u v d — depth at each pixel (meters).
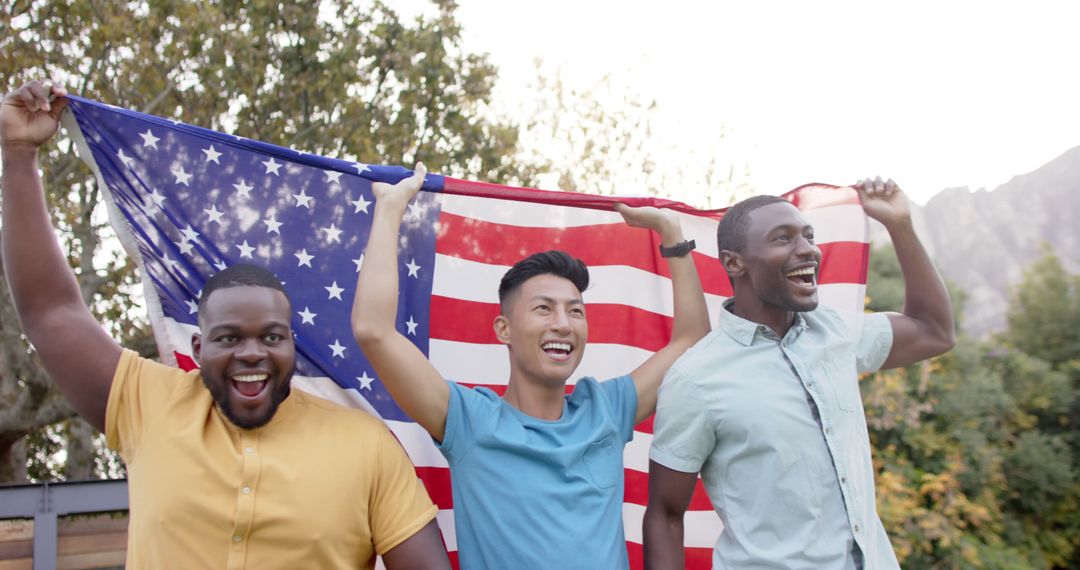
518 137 13.21
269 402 2.38
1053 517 10.98
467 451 2.56
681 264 3.12
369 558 2.46
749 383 2.67
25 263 2.46
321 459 2.37
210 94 10.88
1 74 9.98
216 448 2.36
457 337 3.21
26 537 7.38
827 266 3.36
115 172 2.77
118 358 2.50
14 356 10.23
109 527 7.71
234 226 2.89
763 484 2.59
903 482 9.02
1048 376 11.84
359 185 3.04
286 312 2.45
